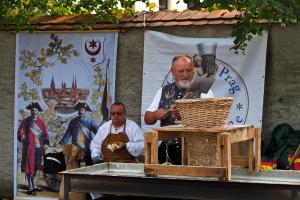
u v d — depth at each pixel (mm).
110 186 5984
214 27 8453
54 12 9516
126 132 8141
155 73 8648
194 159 5863
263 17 7414
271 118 8266
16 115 9344
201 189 5633
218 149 5512
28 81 9281
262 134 8281
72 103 9094
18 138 9352
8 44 9406
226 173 5465
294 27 8141
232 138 5570
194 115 5707
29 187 9297
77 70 9062
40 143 9250
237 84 8281
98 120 8961
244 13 7590
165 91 8383
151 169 5750
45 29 9062
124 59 8867
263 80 8180
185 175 5633
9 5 9031
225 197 5559
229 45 8305
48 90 9195
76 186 6129
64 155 8602
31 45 9234
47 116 9203
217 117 5672
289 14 7184
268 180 6035
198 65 8453
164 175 5938
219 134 5496
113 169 6754
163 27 8672
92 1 8867
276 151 7820
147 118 8164
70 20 9047
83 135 9031
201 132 5648
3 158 9516
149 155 5820
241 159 6336
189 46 8500
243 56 8242
